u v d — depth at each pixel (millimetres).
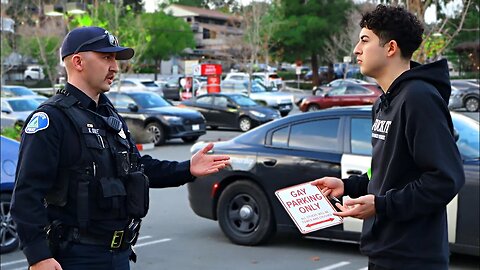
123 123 3568
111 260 3324
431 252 2938
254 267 6758
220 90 32188
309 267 6734
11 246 7418
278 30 46594
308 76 63094
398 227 2969
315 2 46844
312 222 3301
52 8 18406
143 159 3775
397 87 2998
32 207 3119
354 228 6758
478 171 6098
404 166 2936
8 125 20406
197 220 9125
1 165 7316
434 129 2824
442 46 14812
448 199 2816
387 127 3000
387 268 3008
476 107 29250
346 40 45719
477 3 16281
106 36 3404
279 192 3377
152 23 57219
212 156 3781
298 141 7301
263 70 55844
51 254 3168
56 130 3205
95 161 3271
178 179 3717
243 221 7578
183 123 19266
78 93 3355
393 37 3035
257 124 22734
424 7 12289
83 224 3234
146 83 42031
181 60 69938
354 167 6820
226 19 80375
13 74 53906
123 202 3338
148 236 8195
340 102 27438
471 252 6148
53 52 36281
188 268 6770
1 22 32938
